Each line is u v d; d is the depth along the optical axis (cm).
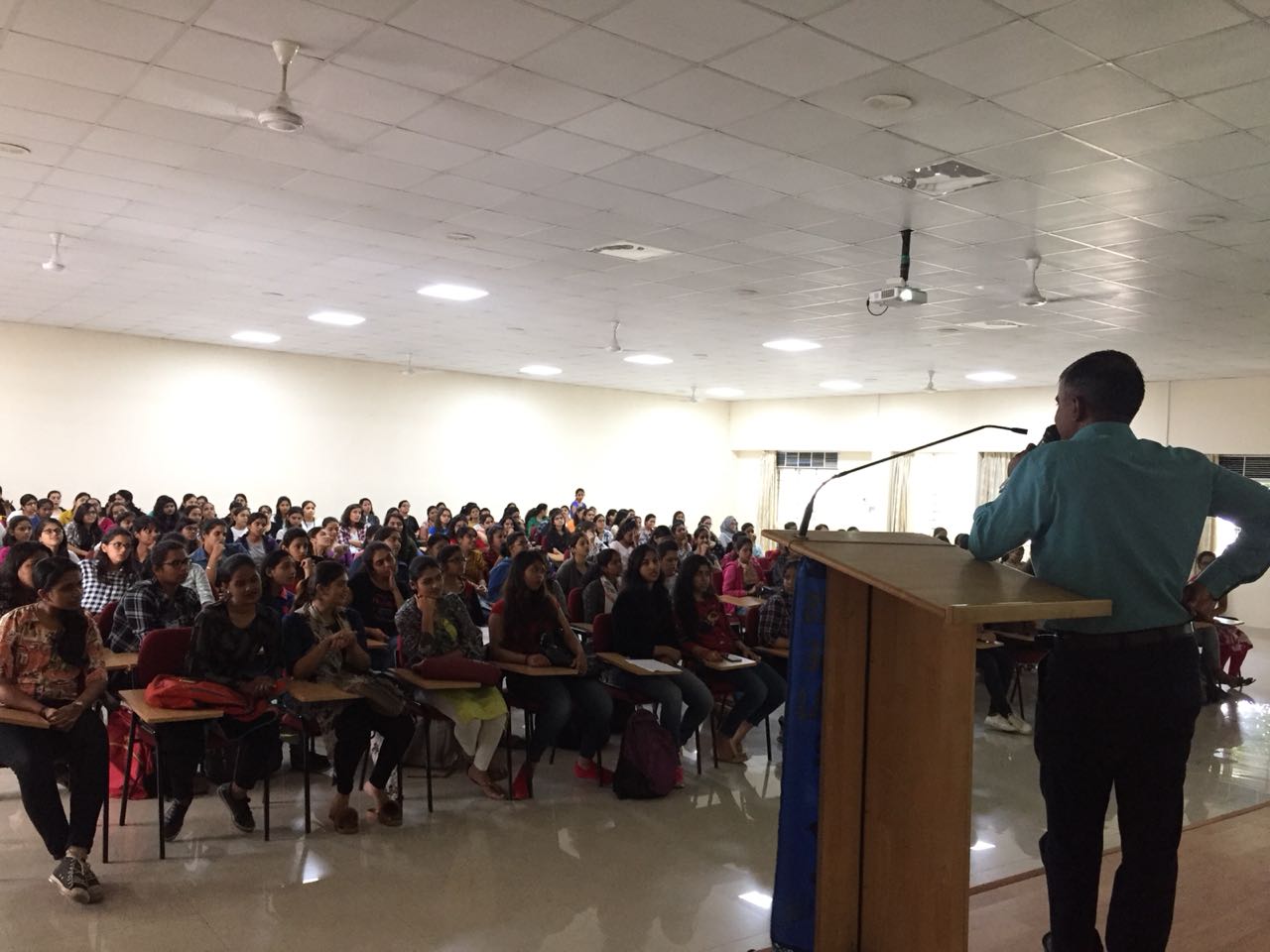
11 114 448
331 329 1077
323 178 530
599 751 464
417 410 1409
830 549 178
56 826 313
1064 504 176
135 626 412
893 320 895
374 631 493
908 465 1496
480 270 749
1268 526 179
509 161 491
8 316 1055
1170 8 312
